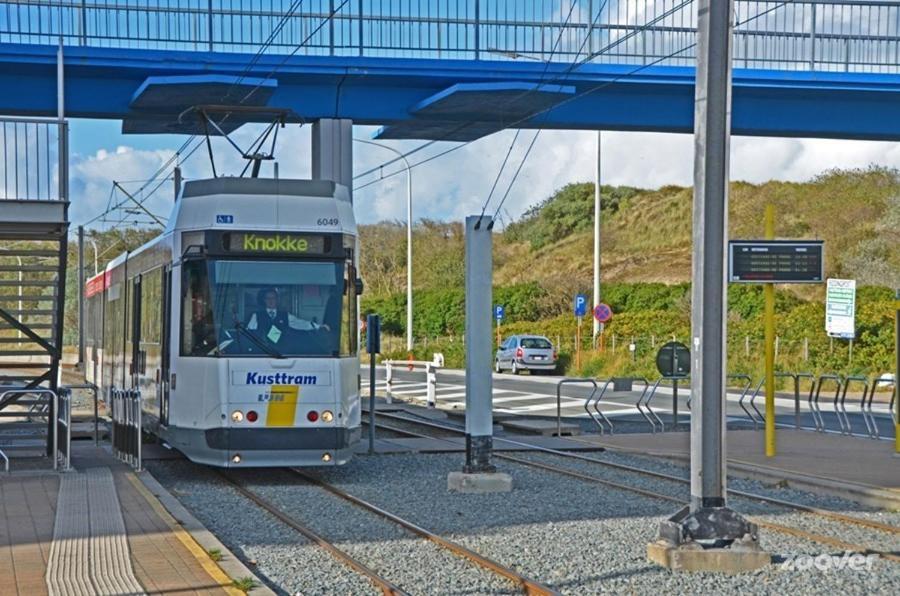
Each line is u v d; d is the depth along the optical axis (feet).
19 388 62.90
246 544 39.01
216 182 56.08
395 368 192.95
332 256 55.72
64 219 57.36
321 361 54.08
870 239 235.20
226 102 84.84
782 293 175.32
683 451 66.18
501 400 119.75
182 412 54.54
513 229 333.62
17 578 30.53
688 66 86.43
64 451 57.52
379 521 43.78
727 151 34.83
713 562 34.35
